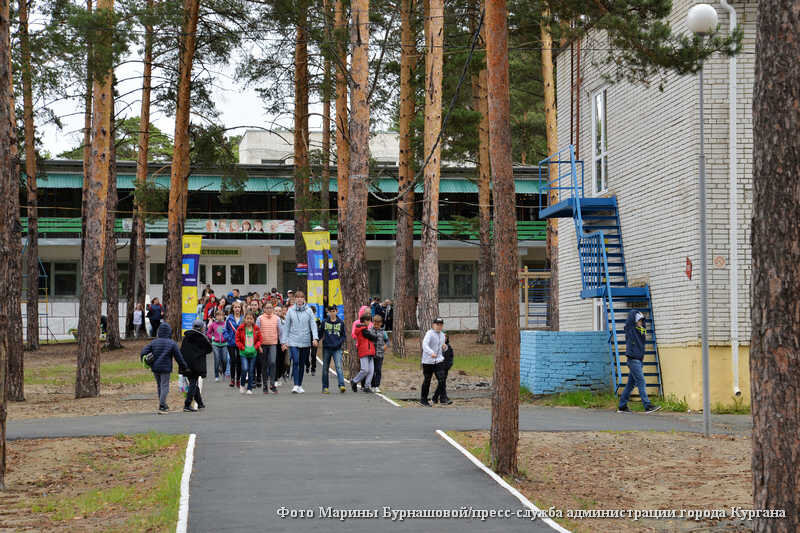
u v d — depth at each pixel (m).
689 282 18.56
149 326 46.97
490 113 11.48
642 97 20.94
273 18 32.56
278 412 16.59
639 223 21.06
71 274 49.31
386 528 8.21
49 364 32.50
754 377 6.55
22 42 27.28
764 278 6.50
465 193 51.84
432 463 11.28
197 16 33.59
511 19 31.56
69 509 9.34
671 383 19.25
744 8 18.36
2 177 10.71
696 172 18.38
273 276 51.09
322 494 9.55
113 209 37.75
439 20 30.22
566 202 22.42
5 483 10.70
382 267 52.50
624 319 20.86
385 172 50.22
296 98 37.09
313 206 38.34
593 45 23.47
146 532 8.18
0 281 10.65
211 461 11.38
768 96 6.63
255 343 20.67
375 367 21.05
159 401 18.00
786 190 6.47
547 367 21.12
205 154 36.44
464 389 22.52
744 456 12.36
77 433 14.03
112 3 25.05
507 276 11.18
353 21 25.45
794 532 6.23
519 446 12.97
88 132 35.88
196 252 32.06
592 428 14.70
